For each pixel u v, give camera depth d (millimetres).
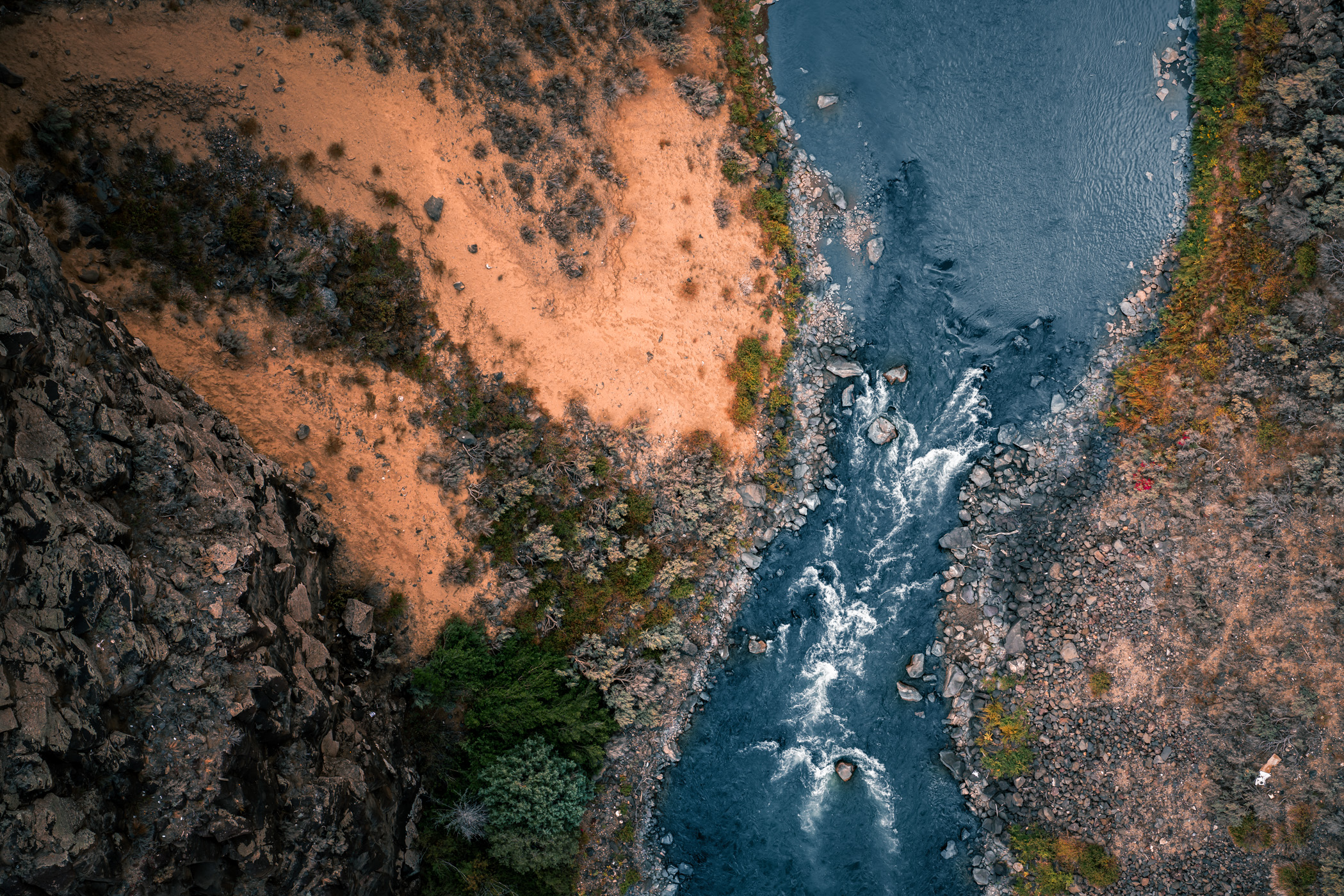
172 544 19469
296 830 20141
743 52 29969
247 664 19453
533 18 27188
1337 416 29062
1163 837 29859
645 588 29188
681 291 29375
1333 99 29250
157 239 23906
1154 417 30188
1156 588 30094
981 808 30109
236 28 24062
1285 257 29719
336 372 25812
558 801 26906
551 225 27562
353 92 25375
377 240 26047
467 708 26812
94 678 16812
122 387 19922
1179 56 30172
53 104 22578
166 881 17312
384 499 26297
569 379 28281
